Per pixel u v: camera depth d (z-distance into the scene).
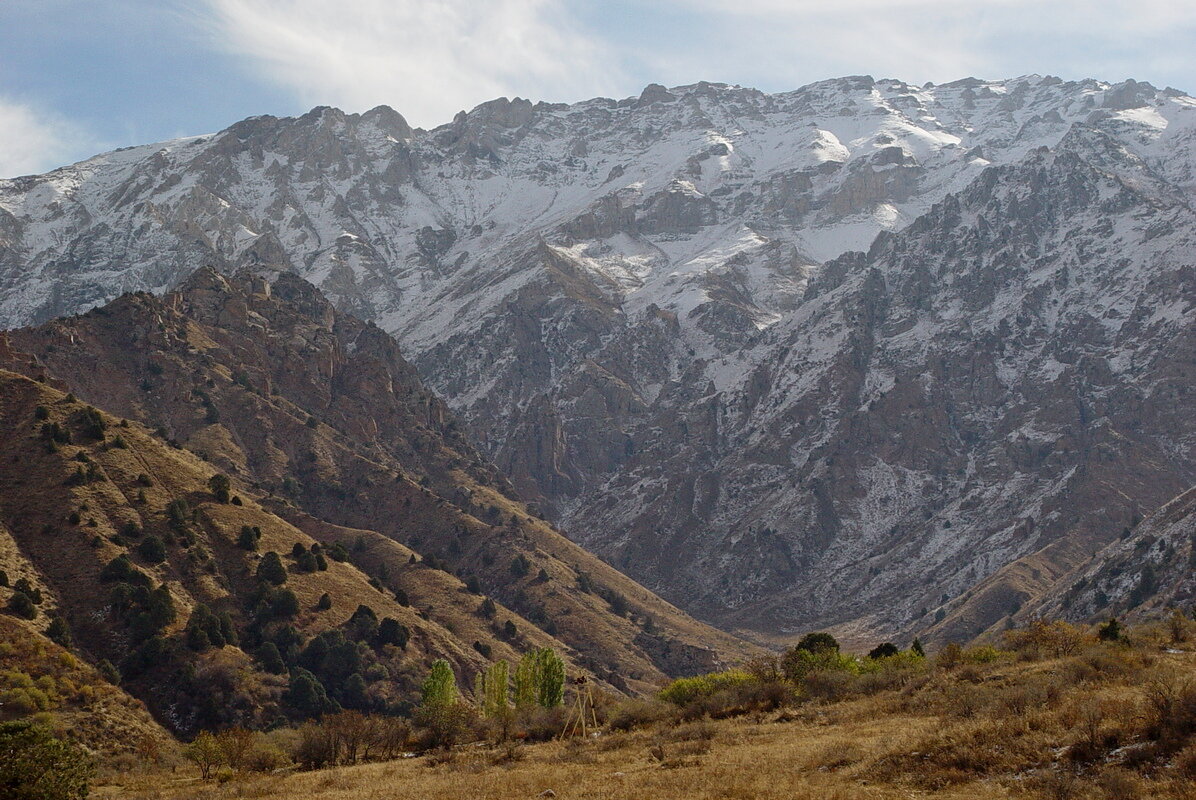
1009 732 59.75
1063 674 77.69
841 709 87.44
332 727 103.75
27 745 71.50
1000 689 75.75
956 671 94.88
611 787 63.88
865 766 61.12
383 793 72.25
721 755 71.94
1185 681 60.16
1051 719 60.72
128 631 154.38
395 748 106.75
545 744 96.62
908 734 66.75
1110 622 113.94
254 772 98.75
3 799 69.31
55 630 145.88
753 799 56.78
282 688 159.00
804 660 110.19
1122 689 68.44
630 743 85.44
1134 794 49.25
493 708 122.62
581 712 103.94
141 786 96.44
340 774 87.88
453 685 128.50
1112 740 55.06
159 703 146.00
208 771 101.81
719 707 98.19
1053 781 52.81
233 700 150.12
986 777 55.78
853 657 121.00
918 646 131.38
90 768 75.25
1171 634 100.69
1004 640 120.69
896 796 54.72
